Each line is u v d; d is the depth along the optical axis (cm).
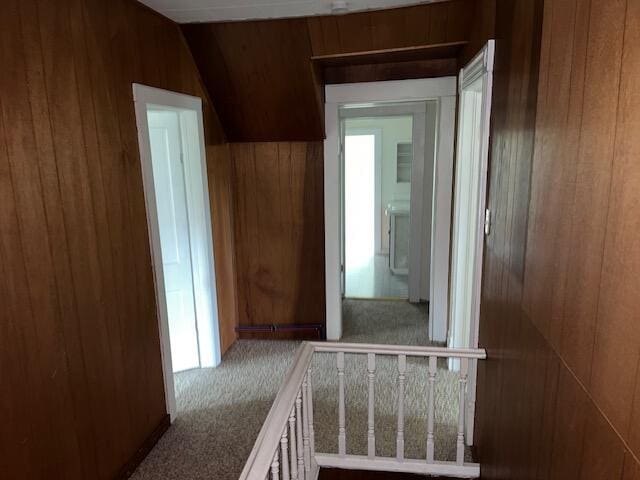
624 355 75
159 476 222
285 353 358
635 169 71
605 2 83
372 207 737
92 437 195
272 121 334
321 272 370
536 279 128
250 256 374
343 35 271
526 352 139
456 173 299
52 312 170
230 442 247
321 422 263
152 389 246
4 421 148
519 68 150
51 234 169
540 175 123
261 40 277
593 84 88
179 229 313
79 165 185
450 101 318
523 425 142
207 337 331
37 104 162
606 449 81
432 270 354
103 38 201
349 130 668
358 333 389
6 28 149
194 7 237
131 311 225
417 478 218
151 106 252
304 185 356
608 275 81
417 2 237
